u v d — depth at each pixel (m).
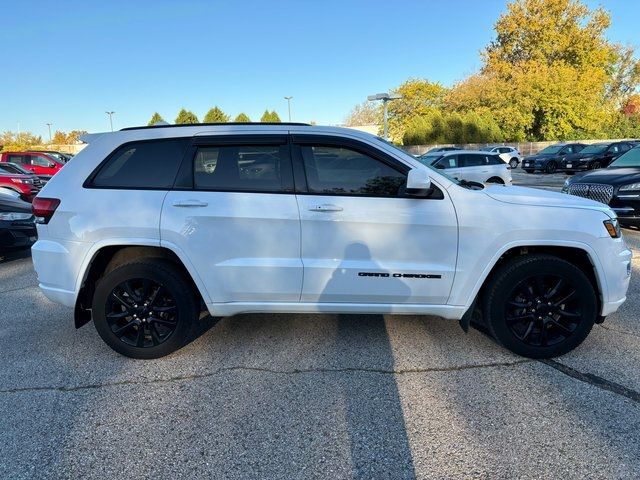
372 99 20.28
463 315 3.41
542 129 41.44
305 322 4.20
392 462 2.37
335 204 3.24
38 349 3.74
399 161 3.30
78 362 3.51
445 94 50.81
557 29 44.88
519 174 26.64
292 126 3.40
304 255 3.30
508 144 39.47
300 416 2.78
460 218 3.24
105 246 3.36
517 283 3.32
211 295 3.38
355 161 3.31
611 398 2.90
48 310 4.71
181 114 53.84
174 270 3.40
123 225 3.29
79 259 3.36
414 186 3.04
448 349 3.62
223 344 3.77
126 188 3.37
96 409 2.88
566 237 3.25
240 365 3.42
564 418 2.70
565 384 3.08
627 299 4.72
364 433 2.61
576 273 3.29
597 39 44.31
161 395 3.03
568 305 3.41
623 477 2.23
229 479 2.27
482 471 2.30
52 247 3.40
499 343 3.46
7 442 2.56
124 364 3.46
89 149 3.48
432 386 3.08
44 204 3.40
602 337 3.81
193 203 3.27
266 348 3.69
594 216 3.32
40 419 2.78
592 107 41.12
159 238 3.29
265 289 3.36
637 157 9.09
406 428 2.64
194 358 3.54
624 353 3.51
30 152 21.83
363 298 3.36
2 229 6.63
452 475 2.28
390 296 3.35
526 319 3.40
